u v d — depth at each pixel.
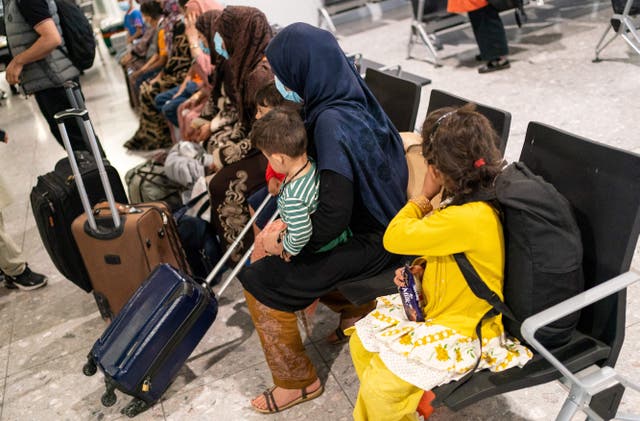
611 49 4.78
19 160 5.50
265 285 1.97
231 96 3.17
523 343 1.61
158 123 4.98
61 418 2.39
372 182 1.90
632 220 1.43
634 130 3.54
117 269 2.52
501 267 1.50
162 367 2.21
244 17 2.84
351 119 1.87
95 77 8.09
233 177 2.78
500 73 4.88
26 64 3.71
